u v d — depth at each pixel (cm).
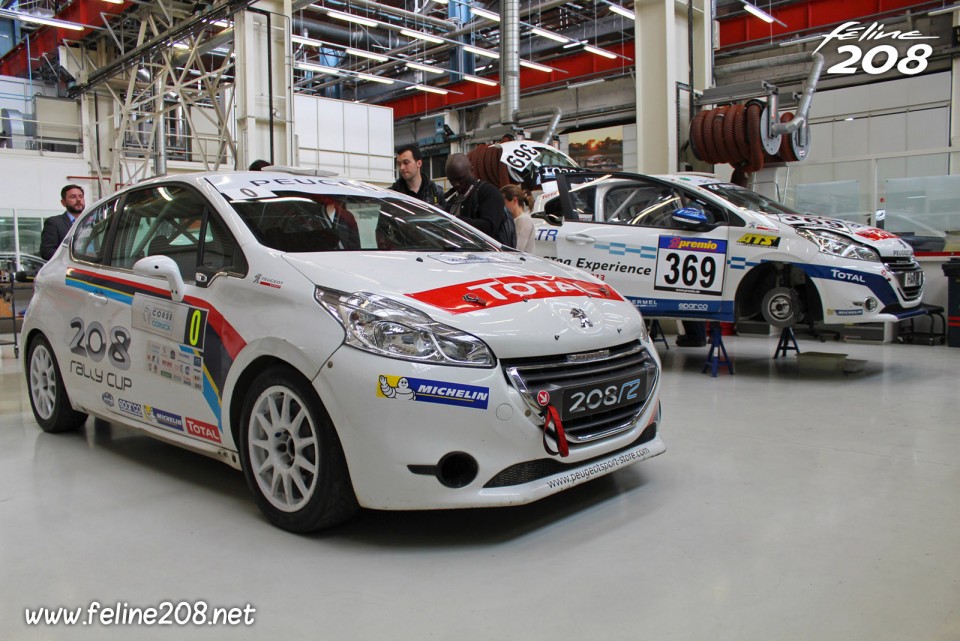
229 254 278
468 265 280
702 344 763
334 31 1981
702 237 559
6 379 589
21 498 285
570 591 203
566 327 248
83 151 1791
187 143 1928
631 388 262
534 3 1886
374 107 1997
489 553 230
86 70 1783
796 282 559
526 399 230
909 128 1378
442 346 225
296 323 239
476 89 2206
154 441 375
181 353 283
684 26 1081
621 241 590
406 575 214
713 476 307
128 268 326
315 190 323
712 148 990
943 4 1323
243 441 259
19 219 1553
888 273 513
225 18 1220
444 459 221
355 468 224
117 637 181
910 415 425
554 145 1536
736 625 182
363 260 267
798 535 241
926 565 216
